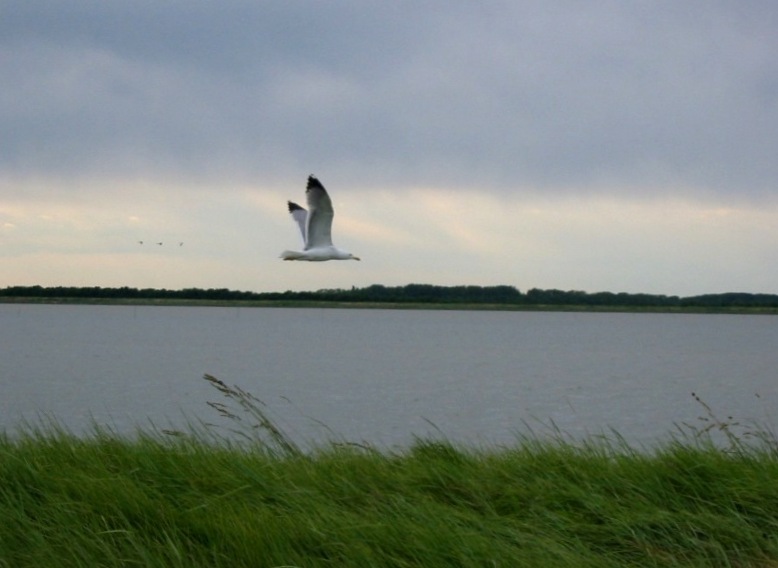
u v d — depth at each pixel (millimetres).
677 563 8828
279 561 8570
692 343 112188
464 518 9578
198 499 10102
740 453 11672
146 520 9484
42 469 10750
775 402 41000
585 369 62562
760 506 10023
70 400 39312
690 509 10102
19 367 58719
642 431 29656
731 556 9195
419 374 56781
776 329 187875
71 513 9469
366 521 9289
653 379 54438
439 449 12555
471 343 105562
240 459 11305
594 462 11438
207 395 41938
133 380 49562
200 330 137125
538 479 10789
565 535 9453
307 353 80188
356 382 50250
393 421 32250
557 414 35031
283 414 33938
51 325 149750
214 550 8727
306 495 10172
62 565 8703
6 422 28953
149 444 11891
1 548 9008
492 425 31391
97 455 11406
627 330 172000
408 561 8664
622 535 9484
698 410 37250
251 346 92000
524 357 77625
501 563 8469
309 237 19016
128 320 189125
